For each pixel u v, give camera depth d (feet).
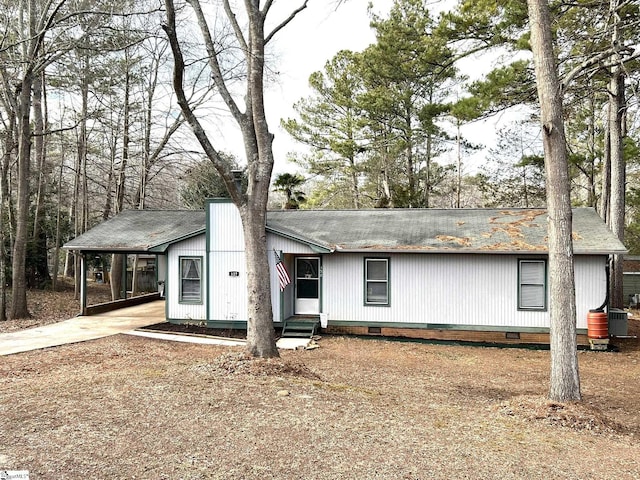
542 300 49.37
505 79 51.47
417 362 41.47
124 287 72.79
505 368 39.88
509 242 49.34
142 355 39.91
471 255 50.75
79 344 43.55
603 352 46.32
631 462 19.39
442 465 17.94
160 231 61.62
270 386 27.30
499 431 22.44
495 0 52.19
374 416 23.36
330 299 53.72
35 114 78.69
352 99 103.14
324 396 26.32
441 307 51.39
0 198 57.67
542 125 27.53
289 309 54.95
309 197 123.44
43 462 16.90
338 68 103.55
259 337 33.63
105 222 65.82
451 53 61.87
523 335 49.75
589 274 48.14
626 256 88.89
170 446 18.63
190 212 69.41
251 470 16.89
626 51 48.88
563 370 26.99
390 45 81.87
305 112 107.65
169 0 29.63
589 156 84.94
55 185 99.55
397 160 113.50
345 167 111.04
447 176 121.90
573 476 17.63
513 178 100.17
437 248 49.47
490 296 50.34
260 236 34.17
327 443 19.47
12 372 32.50
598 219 53.98
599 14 47.70
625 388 34.58
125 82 82.64
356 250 50.98
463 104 54.24
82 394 25.04
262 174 34.27
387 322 52.60
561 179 27.25
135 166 84.89
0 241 56.90
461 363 41.45
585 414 25.07
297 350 45.06
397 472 17.19
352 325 53.31
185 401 24.07
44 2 60.80
